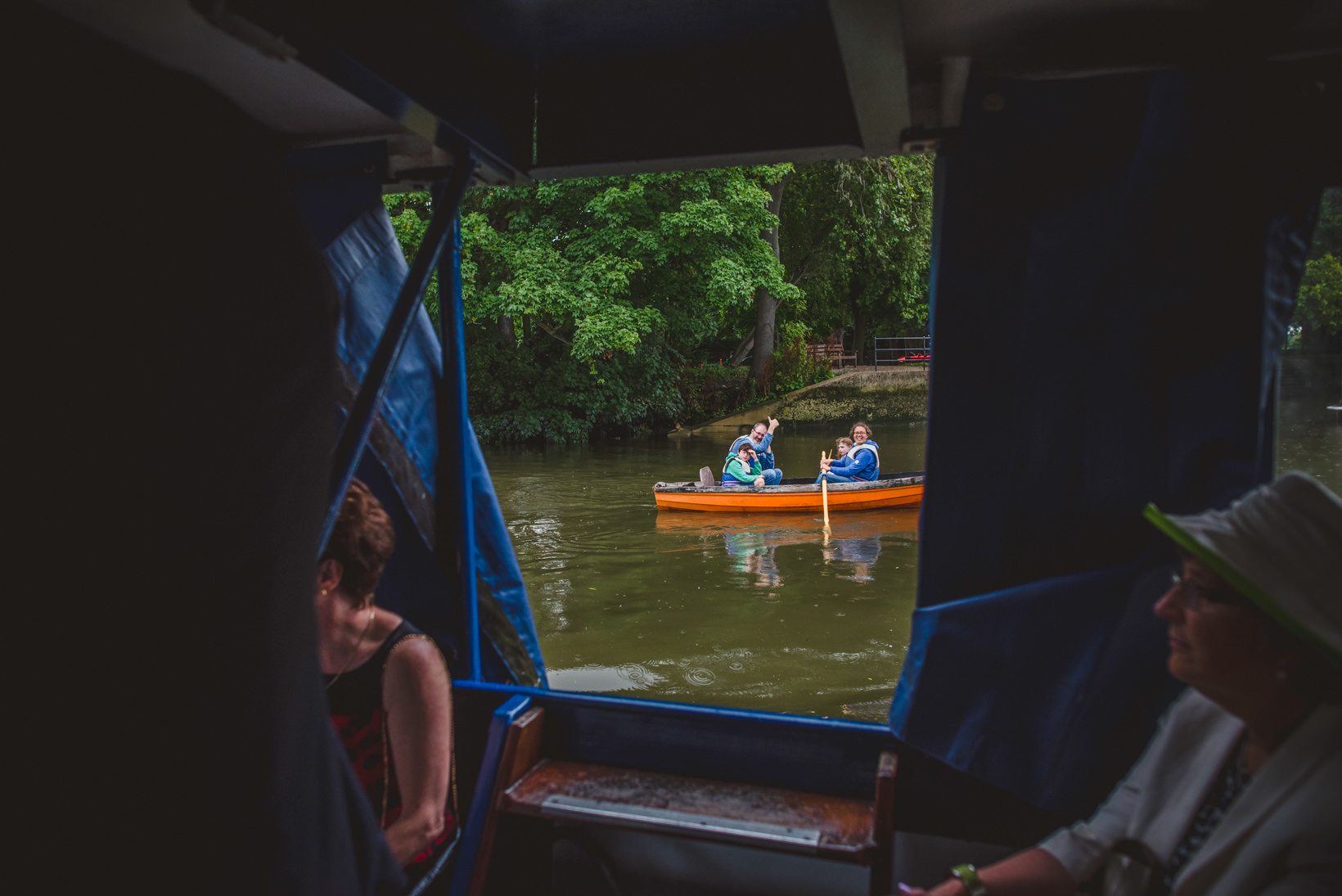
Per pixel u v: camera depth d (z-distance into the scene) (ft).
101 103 1.97
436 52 5.65
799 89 6.47
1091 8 5.14
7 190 1.85
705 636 21.45
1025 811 6.38
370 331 7.36
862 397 96.17
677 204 65.77
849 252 89.51
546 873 7.16
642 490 48.75
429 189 7.21
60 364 1.92
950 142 5.70
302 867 2.60
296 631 2.52
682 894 7.00
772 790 6.82
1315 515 3.21
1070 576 5.77
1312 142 5.10
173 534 2.13
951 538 6.04
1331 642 3.02
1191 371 5.45
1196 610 3.41
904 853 6.61
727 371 98.27
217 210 2.15
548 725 7.44
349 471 5.18
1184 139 5.28
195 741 2.23
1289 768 3.16
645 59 6.50
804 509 39.96
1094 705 5.76
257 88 5.46
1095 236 5.52
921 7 5.09
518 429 77.25
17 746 2.01
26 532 1.94
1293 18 4.91
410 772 5.47
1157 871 3.93
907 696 6.19
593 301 63.10
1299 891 2.83
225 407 2.21
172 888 2.25
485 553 8.59
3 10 1.87
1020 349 5.77
